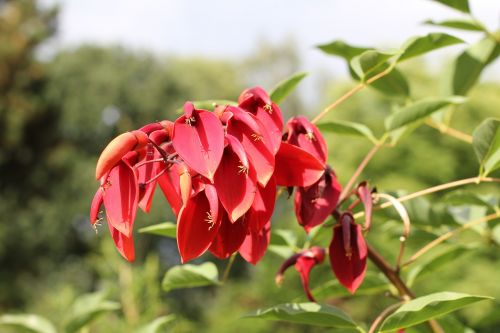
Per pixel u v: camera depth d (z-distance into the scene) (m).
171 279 2.12
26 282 19.77
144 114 22.48
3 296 19.03
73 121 21.91
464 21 2.29
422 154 9.30
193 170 1.32
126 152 1.27
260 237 1.51
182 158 1.25
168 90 22.98
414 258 1.87
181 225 1.32
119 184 1.26
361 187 1.62
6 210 20.67
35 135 22.03
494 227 2.44
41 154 21.83
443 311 1.51
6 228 20.05
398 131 2.17
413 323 1.54
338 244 1.58
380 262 1.84
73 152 21.66
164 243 17.78
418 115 2.04
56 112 22.12
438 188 1.76
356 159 9.62
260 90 1.40
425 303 1.46
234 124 1.34
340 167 9.65
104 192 1.26
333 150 9.97
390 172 9.49
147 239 17.36
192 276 2.11
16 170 21.64
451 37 1.85
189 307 14.52
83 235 20.59
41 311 13.80
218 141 1.26
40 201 20.72
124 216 1.25
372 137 2.18
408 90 2.39
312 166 1.41
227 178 1.30
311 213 1.56
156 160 1.33
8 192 21.22
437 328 1.84
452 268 8.05
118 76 22.20
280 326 9.77
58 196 20.97
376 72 2.07
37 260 20.22
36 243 20.25
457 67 2.46
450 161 9.34
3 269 19.84
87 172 21.22
